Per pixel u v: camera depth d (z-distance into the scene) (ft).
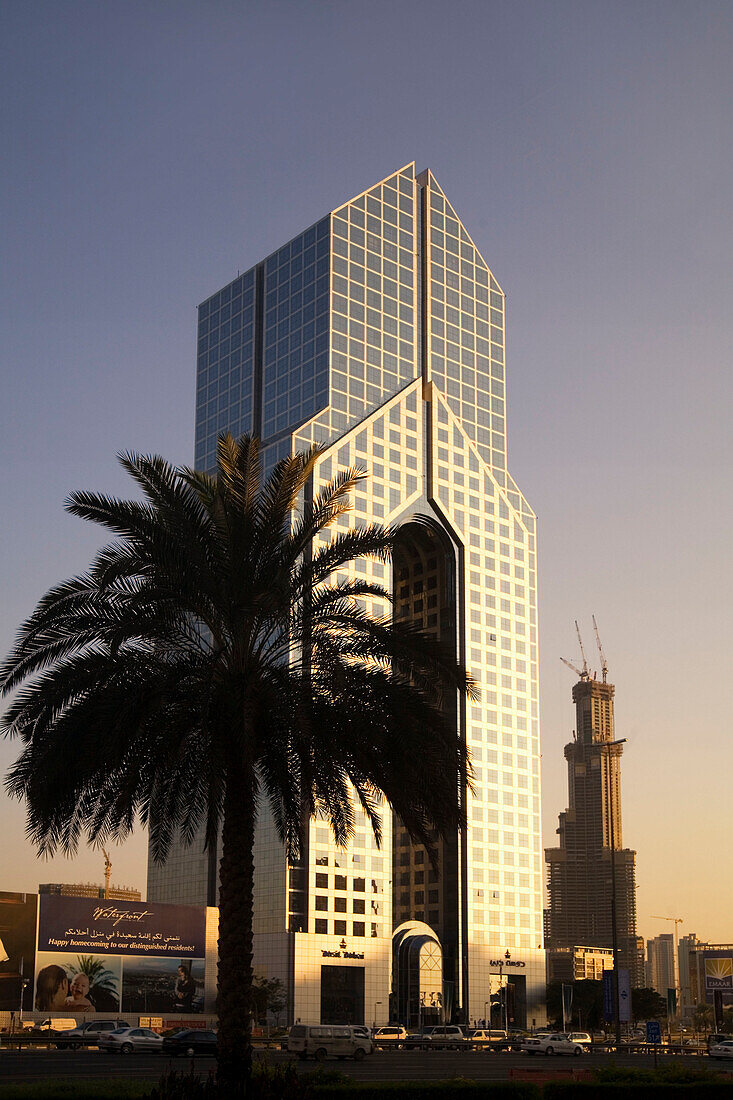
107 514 131.85
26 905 428.56
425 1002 630.74
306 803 131.64
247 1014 124.88
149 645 133.08
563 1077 220.02
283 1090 111.96
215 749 124.26
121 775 127.85
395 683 130.93
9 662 128.26
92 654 127.75
